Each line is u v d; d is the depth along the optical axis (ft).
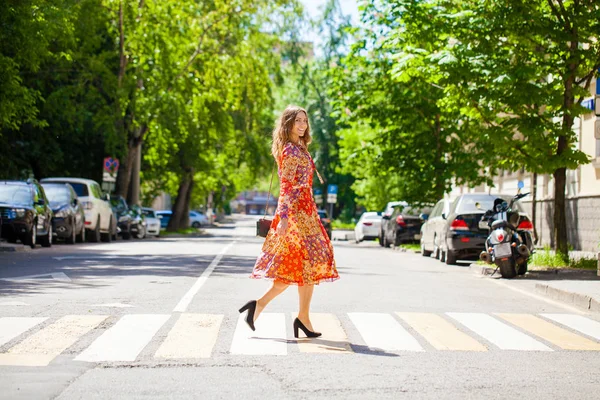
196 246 99.40
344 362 25.62
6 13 78.33
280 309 37.42
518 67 66.49
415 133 119.96
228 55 138.82
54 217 95.35
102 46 137.90
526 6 67.00
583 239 103.91
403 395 21.38
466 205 78.74
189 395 21.04
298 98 217.97
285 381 22.76
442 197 119.34
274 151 29.68
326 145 218.79
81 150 142.41
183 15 132.36
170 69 131.34
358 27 116.78
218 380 22.80
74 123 132.87
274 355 26.45
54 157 131.95
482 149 116.06
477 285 54.60
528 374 24.59
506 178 144.15
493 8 67.97
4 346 27.20
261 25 144.46
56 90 124.26
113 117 127.13
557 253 68.85
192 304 38.50
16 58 83.20
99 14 121.39
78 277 51.31
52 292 42.39
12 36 80.28
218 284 48.26
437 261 84.48
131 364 24.75
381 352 27.53
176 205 203.31
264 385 22.26
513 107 67.36
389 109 119.14
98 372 23.63
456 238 76.89
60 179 108.37
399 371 24.48
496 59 67.77
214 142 173.99
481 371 24.85
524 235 63.52
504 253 59.67
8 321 32.17
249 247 98.22
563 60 68.64
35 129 128.67
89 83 134.41
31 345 27.40
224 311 36.29
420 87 113.29
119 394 21.04
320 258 29.25
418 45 74.13
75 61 127.44
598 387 22.97
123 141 130.11
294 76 213.87
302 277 29.01
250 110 164.55
